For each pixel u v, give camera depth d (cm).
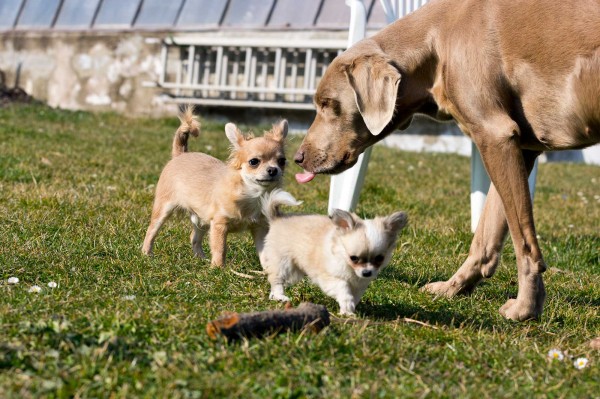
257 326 395
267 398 327
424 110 562
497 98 510
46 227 644
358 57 543
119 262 552
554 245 816
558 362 405
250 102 1962
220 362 357
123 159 1167
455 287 580
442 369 380
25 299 436
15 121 1588
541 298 525
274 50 1962
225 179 593
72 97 2188
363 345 393
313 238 485
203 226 632
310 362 368
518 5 509
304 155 579
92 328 383
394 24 559
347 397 330
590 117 500
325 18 1942
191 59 2025
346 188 783
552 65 498
